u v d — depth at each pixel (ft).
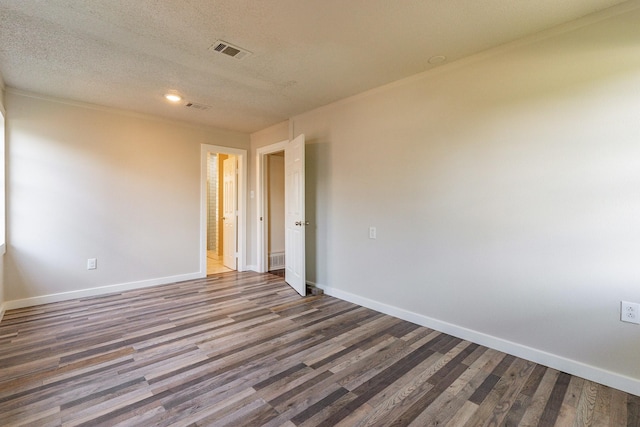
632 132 6.00
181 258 14.52
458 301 8.52
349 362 7.11
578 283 6.63
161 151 13.82
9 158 10.36
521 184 7.36
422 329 9.05
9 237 10.39
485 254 7.98
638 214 5.96
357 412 5.40
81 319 9.61
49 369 6.70
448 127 8.64
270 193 17.20
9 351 7.50
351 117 11.29
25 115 10.63
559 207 6.84
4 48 7.80
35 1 5.98
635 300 6.00
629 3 5.97
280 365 6.96
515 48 7.41
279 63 8.60
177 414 5.30
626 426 5.12
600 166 6.34
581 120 6.55
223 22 6.72
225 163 18.69
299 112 13.03
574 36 6.61
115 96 11.13
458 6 6.14
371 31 7.04
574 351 6.68
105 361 7.07
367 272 10.88
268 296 12.17
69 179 11.55
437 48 7.76
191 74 9.33
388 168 10.14
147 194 13.44
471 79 8.16
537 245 7.15
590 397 5.90
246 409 5.45
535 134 7.14
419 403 5.67
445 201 8.73
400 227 9.84
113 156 12.53
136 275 13.21
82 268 11.87
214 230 23.75
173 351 7.57
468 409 5.53
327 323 9.44
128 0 5.99
